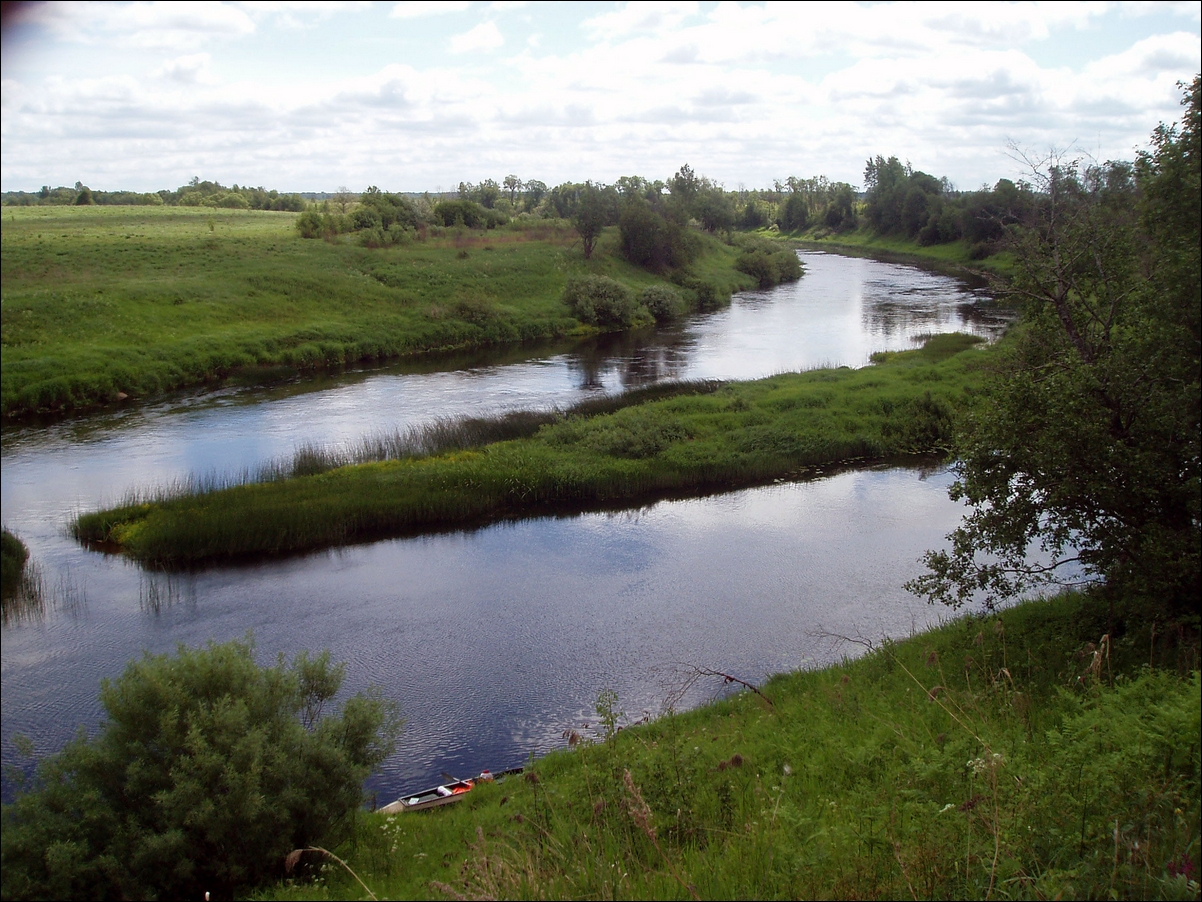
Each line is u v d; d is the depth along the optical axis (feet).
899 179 434.30
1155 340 37.50
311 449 93.91
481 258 224.74
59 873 25.52
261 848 27.76
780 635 55.98
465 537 75.82
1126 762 18.48
